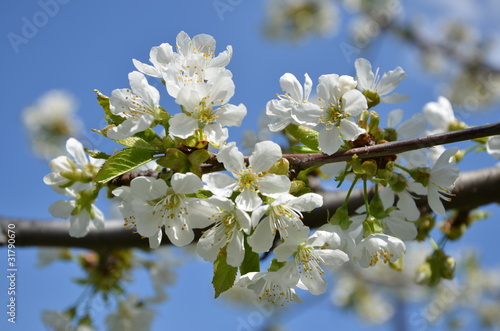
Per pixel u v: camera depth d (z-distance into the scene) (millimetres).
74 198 430
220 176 367
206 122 373
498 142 445
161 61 386
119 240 501
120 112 384
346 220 391
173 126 370
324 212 468
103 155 384
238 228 368
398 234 399
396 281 979
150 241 373
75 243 506
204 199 367
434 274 478
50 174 422
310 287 380
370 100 408
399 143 377
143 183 365
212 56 395
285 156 381
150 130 381
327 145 383
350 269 1018
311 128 387
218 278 370
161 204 369
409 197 402
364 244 384
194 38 396
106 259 546
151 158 373
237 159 368
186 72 381
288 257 373
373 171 379
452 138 370
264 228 370
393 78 407
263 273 371
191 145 372
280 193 366
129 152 372
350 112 385
